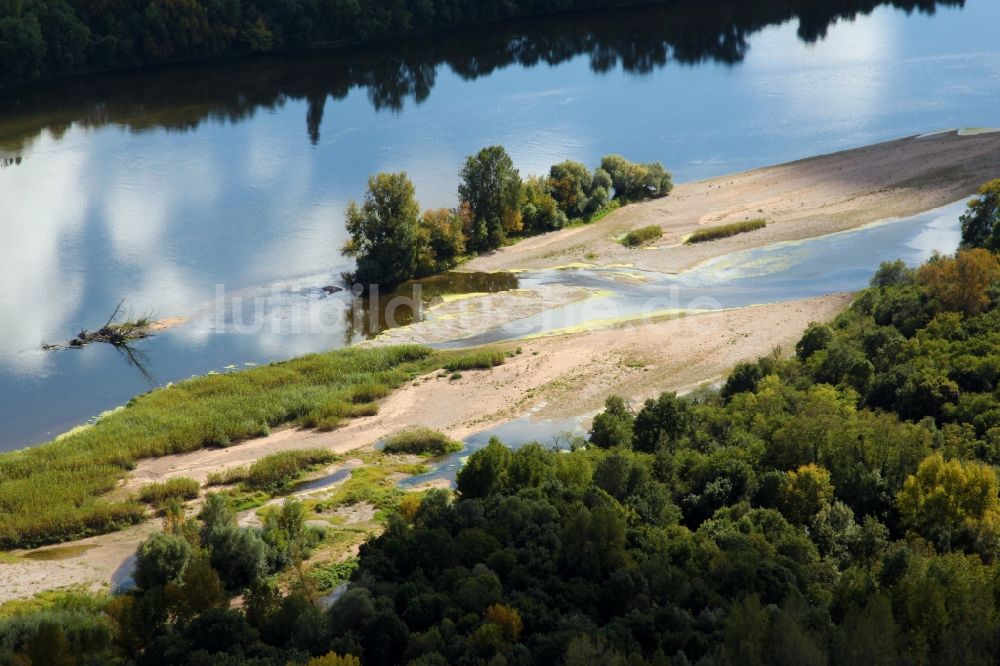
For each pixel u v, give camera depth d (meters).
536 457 65.69
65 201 130.88
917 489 59.25
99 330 100.81
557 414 85.38
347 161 145.88
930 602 45.09
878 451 66.12
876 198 130.75
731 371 91.06
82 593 59.25
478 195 123.81
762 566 50.19
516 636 45.31
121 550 65.06
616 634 44.38
